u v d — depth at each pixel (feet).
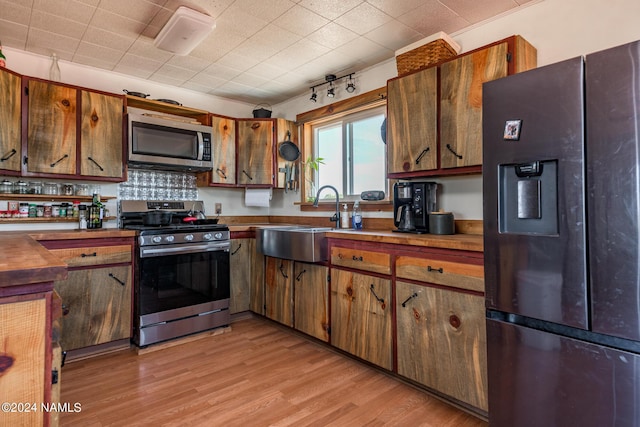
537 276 4.24
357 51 8.91
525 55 6.37
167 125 9.75
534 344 4.33
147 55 9.12
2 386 2.62
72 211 9.19
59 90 8.30
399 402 6.08
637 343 3.59
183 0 6.71
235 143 11.48
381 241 6.93
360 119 10.46
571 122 3.95
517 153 4.38
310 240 8.14
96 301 7.89
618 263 3.67
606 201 3.73
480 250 5.47
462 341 5.70
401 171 7.70
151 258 8.36
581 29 6.31
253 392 6.35
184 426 5.32
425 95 7.25
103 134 8.91
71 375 6.95
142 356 7.92
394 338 6.73
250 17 7.32
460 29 7.84
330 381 6.79
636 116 3.53
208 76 10.54
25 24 7.57
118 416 5.56
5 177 8.48
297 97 12.27
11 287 2.65
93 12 7.14
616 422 3.72
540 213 4.26
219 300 9.52
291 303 9.21
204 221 10.34
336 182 11.25
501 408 4.64
